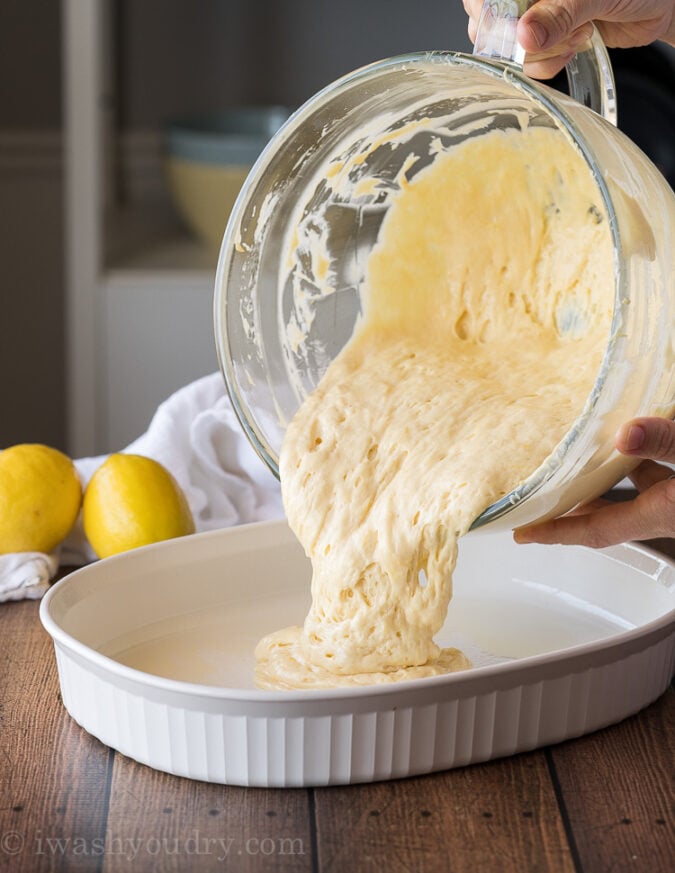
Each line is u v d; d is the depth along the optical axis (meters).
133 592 0.88
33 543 0.97
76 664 0.72
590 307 0.86
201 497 1.07
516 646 0.87
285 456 0.83
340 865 0.62
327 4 2.27
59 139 2.29
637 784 0.69
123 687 0.69
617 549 0.93
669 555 1.00
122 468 0.97
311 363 0.92
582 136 0.67
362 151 0.88
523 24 0.76
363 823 0.65
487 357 0.89
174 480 1.00
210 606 0.92
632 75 1.88
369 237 0.92
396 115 0.86
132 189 2.33
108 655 0.84
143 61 2.28
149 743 0.69
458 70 0.75
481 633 0.89
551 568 0.96
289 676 0.79
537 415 0.78
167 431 1.10
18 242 2.34
